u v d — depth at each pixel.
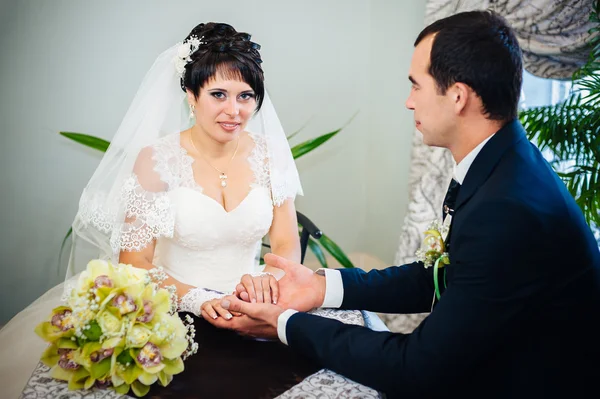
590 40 2.05
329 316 1.50
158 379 1.19
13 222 2.90
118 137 1.84
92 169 2.96
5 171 2.84
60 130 2.87
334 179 3.53
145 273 1.20
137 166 1.82
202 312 1.47
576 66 2.18
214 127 1.79
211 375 1.21
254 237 1.95
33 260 2.97
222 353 1.31
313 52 3.29
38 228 2.95
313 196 3.50
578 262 1.18
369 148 3.55
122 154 1.83
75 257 2.08
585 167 1.92
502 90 1.20
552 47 2.18
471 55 1.18
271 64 3.21
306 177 3.45
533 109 2.12
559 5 2.12
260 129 2.08
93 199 1.81
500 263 1.12
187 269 1.91
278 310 1.36
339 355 1.22
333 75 3.37
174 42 2.97
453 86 1.21
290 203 2.09
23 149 2.84
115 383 1.11
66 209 2.96
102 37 2.84
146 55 2.93
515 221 1.12
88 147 2.93
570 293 1.18
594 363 1.22
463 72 1.19
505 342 1.21
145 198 1.79
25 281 2.98
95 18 2.81
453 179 1.38
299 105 3.33
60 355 1.13
